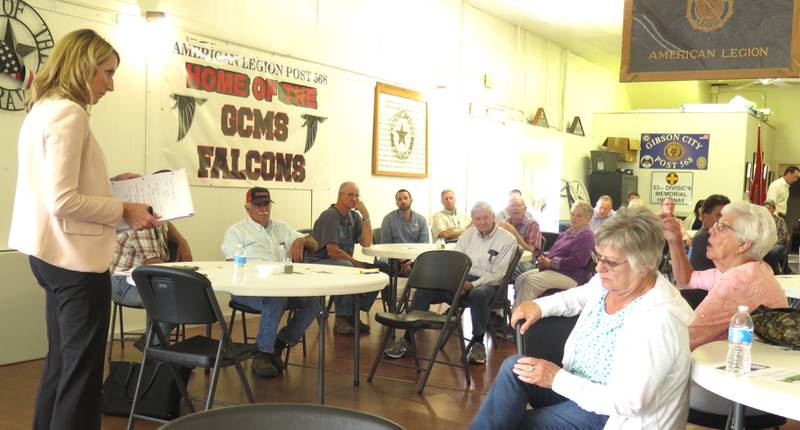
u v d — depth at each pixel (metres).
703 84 17.00
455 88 9.96
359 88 8.16
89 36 2.55
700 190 14.07
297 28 7.28
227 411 1.21
